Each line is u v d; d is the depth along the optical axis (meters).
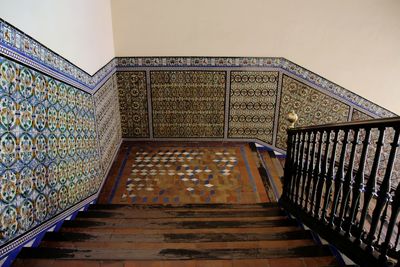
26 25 2.24
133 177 4.57
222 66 5.18
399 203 1.61
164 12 4.91
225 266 1.98
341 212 2.18
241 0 4.82
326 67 5.14
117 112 5.32
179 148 5.48
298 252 2.14
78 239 2.44
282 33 4.99
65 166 2.92
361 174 1.96
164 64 5.18
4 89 1.95
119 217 3.19
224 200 4.09
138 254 2.10
